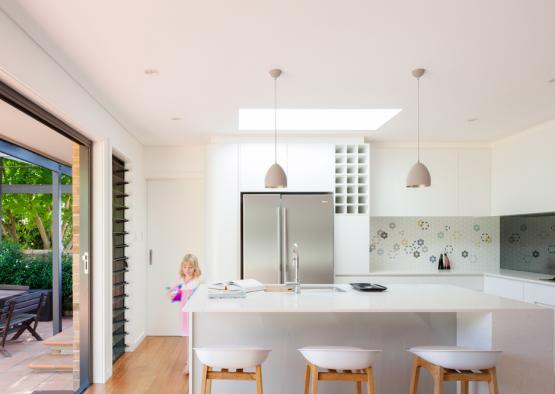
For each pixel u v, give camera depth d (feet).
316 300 9.18
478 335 8.85
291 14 7.02
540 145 14.64
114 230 14.16
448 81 10.32
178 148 18.10
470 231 18.65
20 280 21.99
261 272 15.76
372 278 16.46
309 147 16.46
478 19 7.22
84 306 11.75
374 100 11.84
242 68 9.40
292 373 9.45
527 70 9.60
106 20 7.13
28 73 7.47
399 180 17.30
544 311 8.47
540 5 6.77
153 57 8.73
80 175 11.81
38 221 23.57
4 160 22.21
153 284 17.98
